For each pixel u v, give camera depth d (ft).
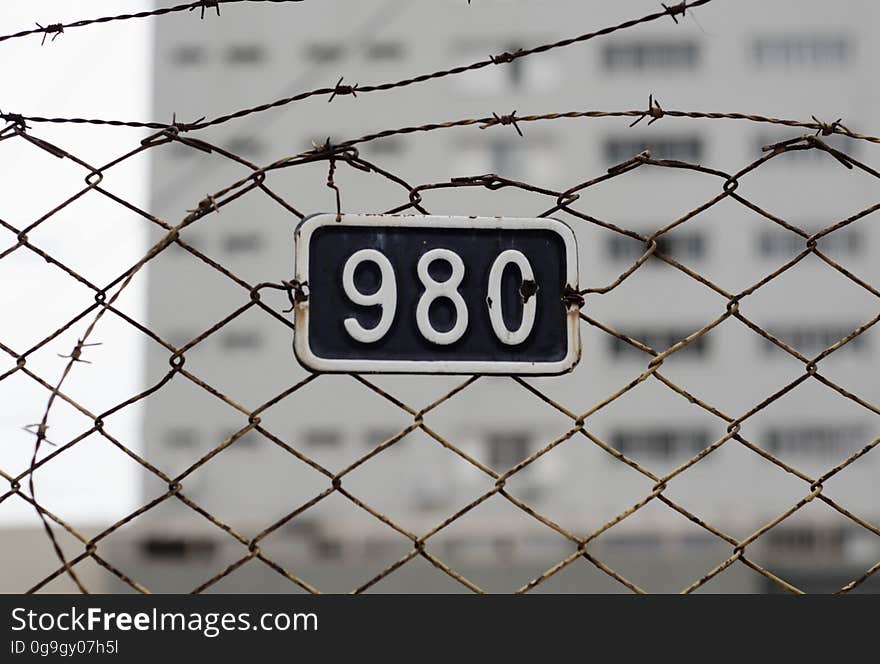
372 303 4.43
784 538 69.41
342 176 86.12
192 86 88.63
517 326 4.49
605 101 87.40
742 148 87.35
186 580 65.82
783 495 82.94
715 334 84.69
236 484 84.38
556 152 86.28
